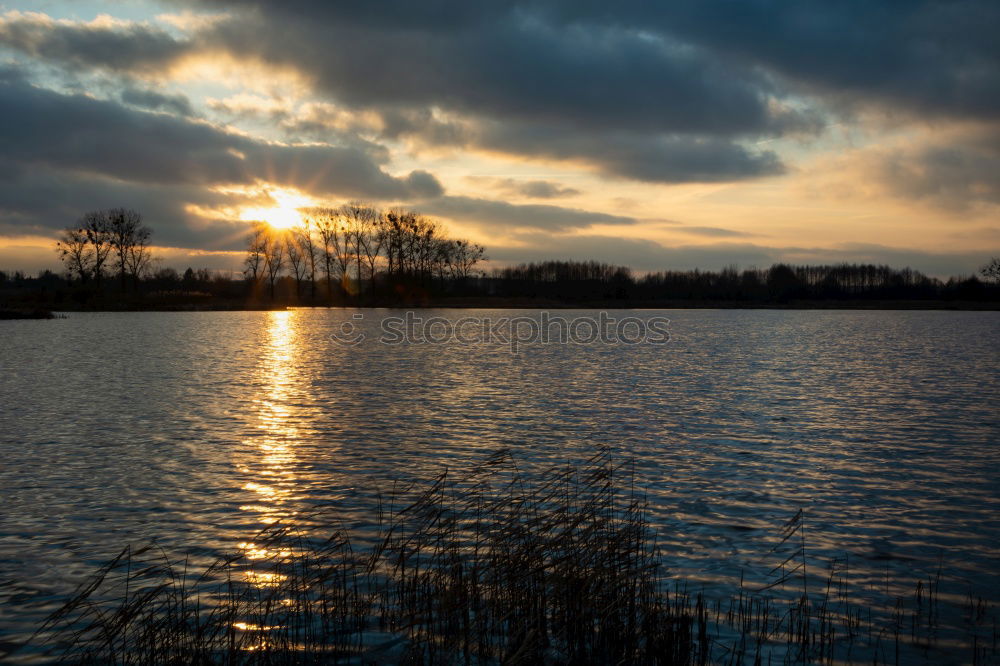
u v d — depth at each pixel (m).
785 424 20.66
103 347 45.72
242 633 8.01
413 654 7.18
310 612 8.44
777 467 15.70
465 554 10.13
